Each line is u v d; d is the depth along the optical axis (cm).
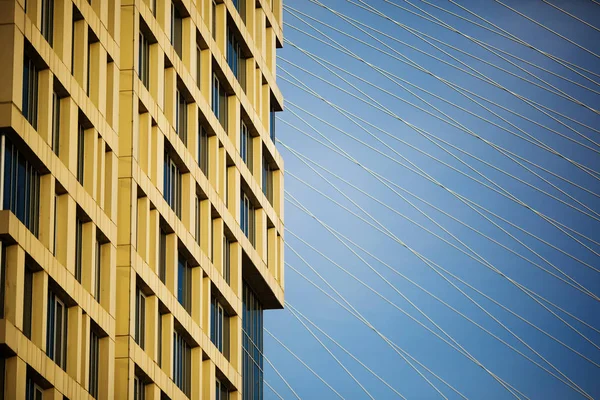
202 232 9694
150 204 8662
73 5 7844
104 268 7950
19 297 6856
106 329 7844
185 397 8950
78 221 7750
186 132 9656
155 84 9000
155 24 9069
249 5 11650
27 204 7175
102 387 7769
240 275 10369
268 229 11419
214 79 10419
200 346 9300
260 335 11319
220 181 10219
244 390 10600
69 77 7644
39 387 7062
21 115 7062
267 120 11594
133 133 8456
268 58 11931
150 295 8550
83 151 7881
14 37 7081
